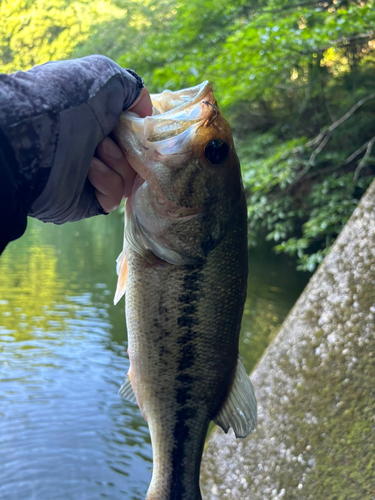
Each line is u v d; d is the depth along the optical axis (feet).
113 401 4.43
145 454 3.70
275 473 1.65
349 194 5.26
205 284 1.03
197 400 1.08
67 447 3.69
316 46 4.78
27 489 3.23
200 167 0.98
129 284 1.04
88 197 0.94
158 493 1.10
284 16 5.93
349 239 1.86
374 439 1.49
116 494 3.26
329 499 1.48
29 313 6.71
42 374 4.85
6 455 3.58
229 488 1.74
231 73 5.33
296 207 7.02
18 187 0.74
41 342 5.69
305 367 1.76
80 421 4.06
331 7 5.47
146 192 0.98
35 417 4.07
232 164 1.01
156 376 1.06
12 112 0.74
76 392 4.54
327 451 1.57
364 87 6.45
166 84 5.24
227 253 1.04
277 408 1.77
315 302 1.85
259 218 6.97
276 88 7.09
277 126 7.68
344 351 1.69
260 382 1.88
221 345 1.07
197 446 1.11
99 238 13.98
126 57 6.73
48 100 0.77
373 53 6.18
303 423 1.67
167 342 1.04
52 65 0.82
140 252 1.01
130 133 0.93
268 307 6.69
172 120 0.97
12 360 5.16
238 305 1.07
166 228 0.99
